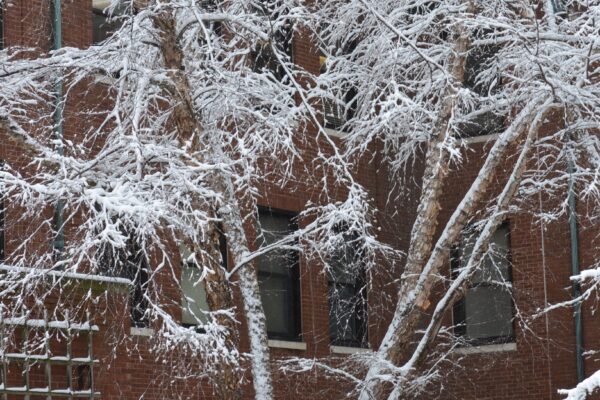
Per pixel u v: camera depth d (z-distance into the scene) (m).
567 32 27.98
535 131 25.66
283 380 32.81
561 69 25.62
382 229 38.91
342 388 35.53
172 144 23.58
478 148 38.44
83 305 26.62
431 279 25.17
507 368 37.41
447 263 38.34
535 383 36.88
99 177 22.53
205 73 24.72
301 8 25.28
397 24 29.03
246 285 24.30
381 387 24.69
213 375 22.91
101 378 27.92
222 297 23.38
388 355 24.97
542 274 37.00
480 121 38.69
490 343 37.81
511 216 37.75
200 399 31.12
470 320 38.56
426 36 32.06
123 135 20.69
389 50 26.59
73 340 27.00
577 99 24.91
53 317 25.23
